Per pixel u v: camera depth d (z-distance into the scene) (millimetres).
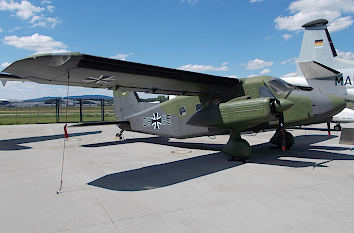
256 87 8305
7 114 50688
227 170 6949
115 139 14461
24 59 4812
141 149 10938
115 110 13750
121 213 4223
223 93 8969
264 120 7207
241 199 4730
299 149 10094
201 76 7699
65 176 6637
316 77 10711
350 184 5520
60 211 4344
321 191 5086
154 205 4539
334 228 3549
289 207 4312
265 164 7586
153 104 11797
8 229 3721
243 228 3607
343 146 10594
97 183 5969
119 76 6754
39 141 13828
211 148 10922
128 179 6281
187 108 10273
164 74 7082
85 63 5496
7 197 5078
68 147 11680
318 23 17672
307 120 8055
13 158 9156
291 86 8422
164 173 6801
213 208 4344
